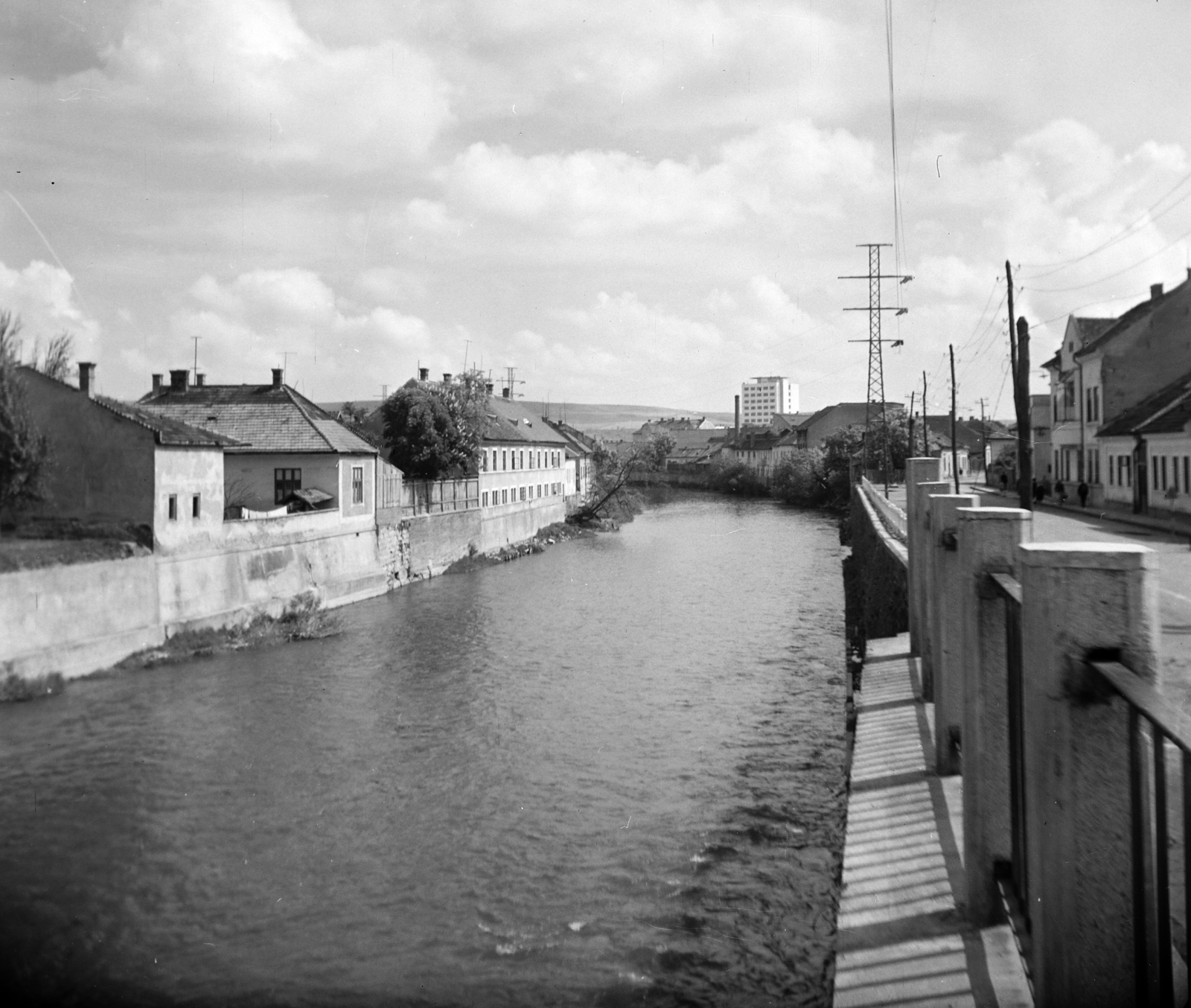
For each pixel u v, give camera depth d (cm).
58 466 2555
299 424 3719
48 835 1427
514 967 1065
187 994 1004
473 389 5606
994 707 581
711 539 6028
